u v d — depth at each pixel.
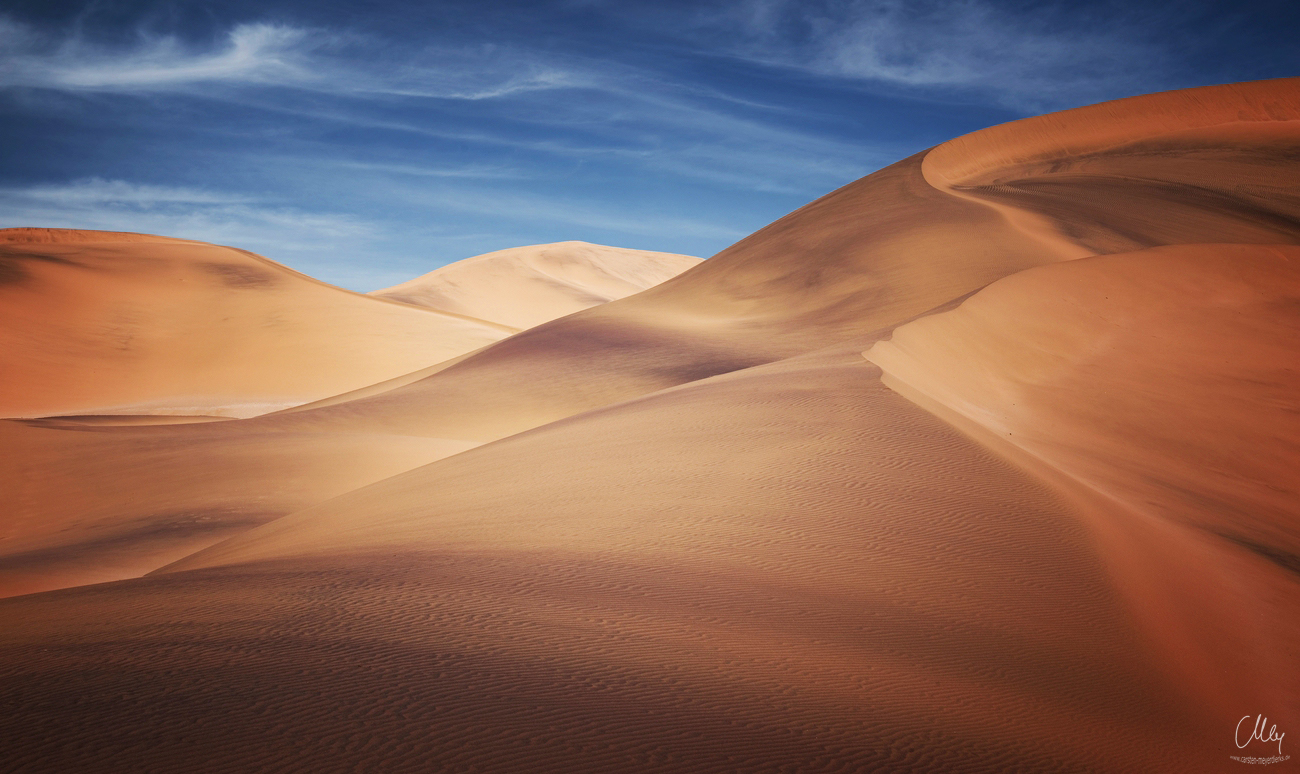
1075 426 20.42
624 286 190.12
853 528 11.05
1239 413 21.38
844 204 64.69
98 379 71.31
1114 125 73.94
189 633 6.86
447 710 5.20
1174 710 7.55
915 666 7.30
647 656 6.69
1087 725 6.71
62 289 81.94
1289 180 58.62
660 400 21.22
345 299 92.12
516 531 11.26
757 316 51.00
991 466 14.03
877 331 29.00
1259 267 30.92
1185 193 56.12
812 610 8.40
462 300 160.88
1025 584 9.84
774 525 11.08
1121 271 30.23
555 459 16.03
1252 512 16.36
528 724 5.11
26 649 6.48
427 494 15.62
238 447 33.72
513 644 6.69
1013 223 49.94
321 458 32.19
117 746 4.45
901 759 5.41
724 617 7.94
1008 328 26.08
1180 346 25.62
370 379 74.75
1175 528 13.84
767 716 5.77
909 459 14.05
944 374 22.34
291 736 4.68
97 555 21.27
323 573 9.18
